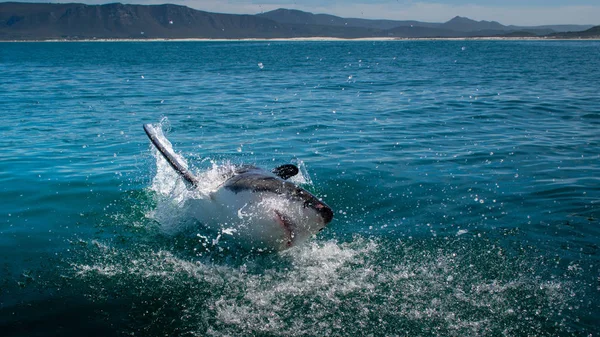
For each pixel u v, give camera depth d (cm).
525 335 411
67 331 417
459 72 3275
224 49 10306
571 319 431
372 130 1243
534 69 3541
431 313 445
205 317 441
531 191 762
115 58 6097
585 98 1833
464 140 1120
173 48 11606
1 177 828
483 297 469
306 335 415
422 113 1518
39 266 533
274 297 474
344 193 764
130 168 892
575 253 554
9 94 2055
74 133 1210
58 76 3175
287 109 1609
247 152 1012
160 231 631
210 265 541
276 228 511
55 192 760
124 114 1517
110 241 599
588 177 828
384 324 430
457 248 575
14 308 450
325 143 1095
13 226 637
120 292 482
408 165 910
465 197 741
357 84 2464
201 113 1532
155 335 414
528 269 521
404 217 673
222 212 566
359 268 530
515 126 1293
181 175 638
